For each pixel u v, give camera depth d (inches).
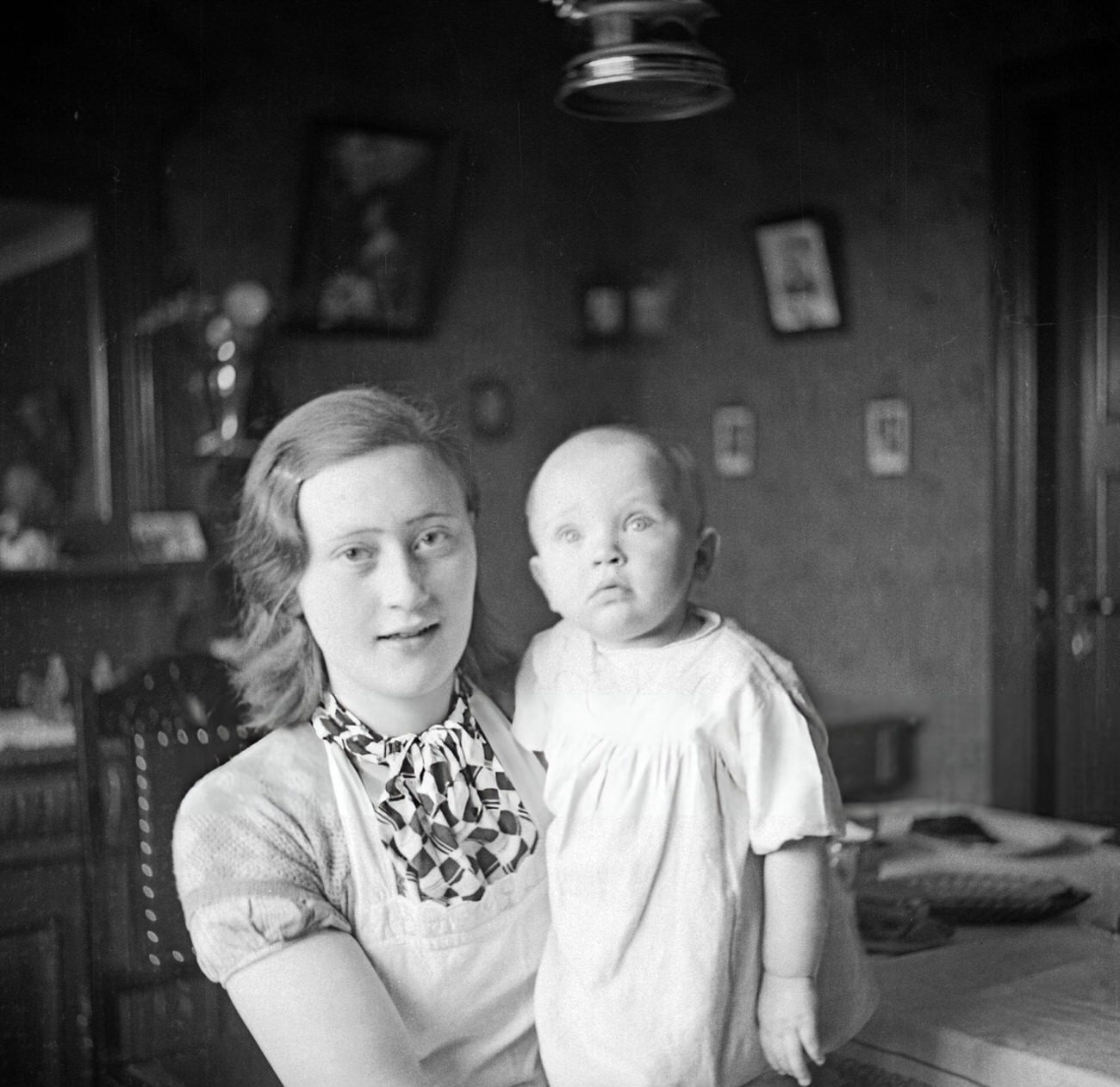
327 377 66.2
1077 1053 28.7
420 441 30.0
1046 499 71.1
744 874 30.0
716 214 68.1
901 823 52.7
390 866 28.9
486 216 67.7
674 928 29.5
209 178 64.7
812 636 72.0
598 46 51.6
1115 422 68.4
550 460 32.4
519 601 46.6
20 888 43.3
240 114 65.4
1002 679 71.8
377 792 29.5
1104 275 68.5
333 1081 25.6
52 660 52.4
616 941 29.4
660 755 30.2
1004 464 70.9
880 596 71.9
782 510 70.1
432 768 29.8
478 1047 29.4
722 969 29.3
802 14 67.6
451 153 67.0
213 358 64.4
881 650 71.8
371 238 66.6
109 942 42.8
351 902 28.7
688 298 69.1
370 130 66.3
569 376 66.9
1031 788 72.1
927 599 71.8
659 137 67.6
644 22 51.2
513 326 66.7
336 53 66.5
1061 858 47.3
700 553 33.1
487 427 62.4
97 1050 42.6
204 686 45.6
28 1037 42.3
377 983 27.3
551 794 31.0
